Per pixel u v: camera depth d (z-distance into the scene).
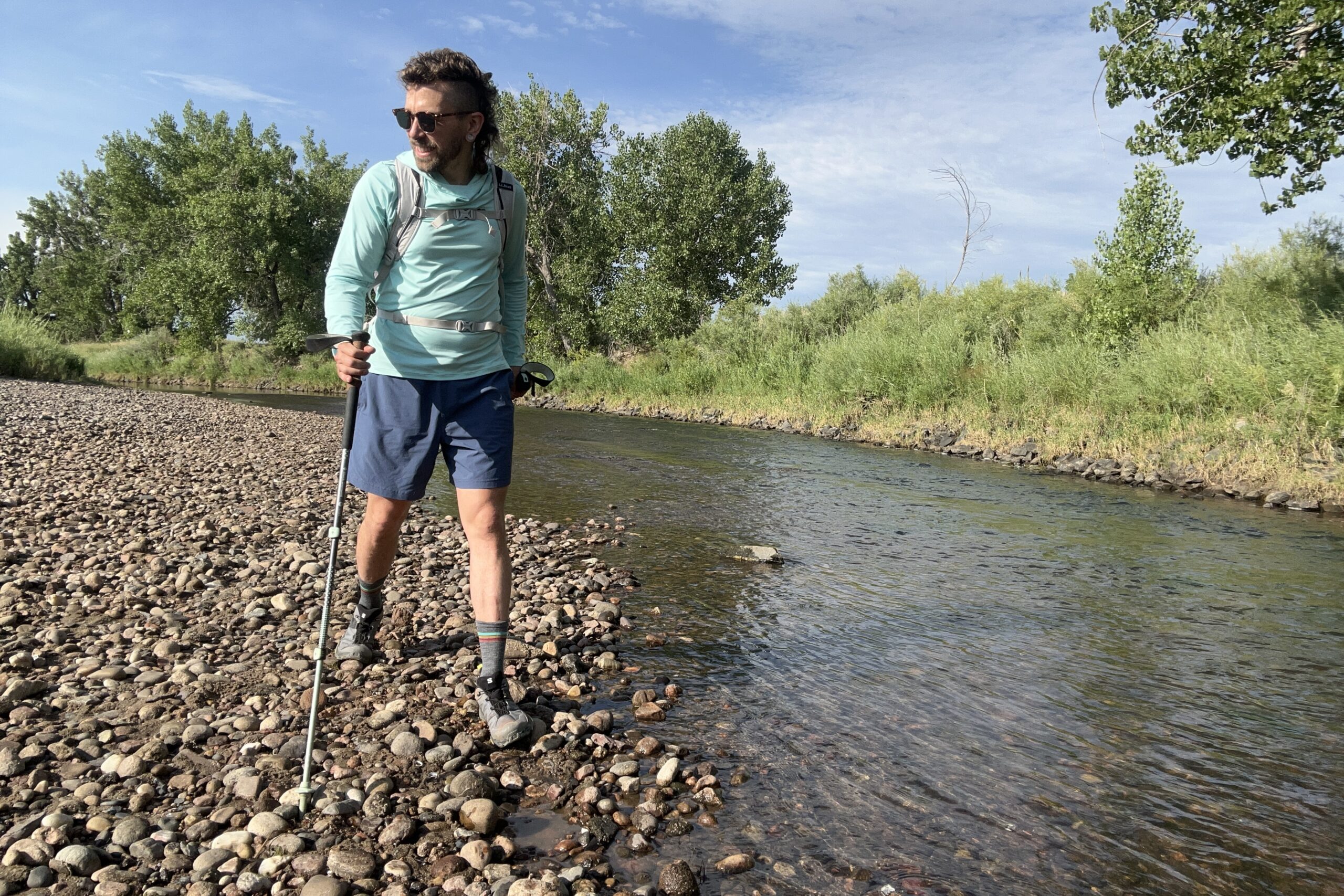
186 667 3.24
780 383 19.69
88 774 2.42
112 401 15.76
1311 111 11.45
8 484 6.76
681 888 2.01
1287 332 11.74
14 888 1.87
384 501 3.08
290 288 38.03
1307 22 11.41
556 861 2.13
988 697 3.34
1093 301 15.39
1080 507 8.26
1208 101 12.07
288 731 2.77
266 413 16.67
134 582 4.34
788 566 5.50
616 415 21.16
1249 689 3.48
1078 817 2.44
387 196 2.76
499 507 2.94
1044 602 4.77
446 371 2.88
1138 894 2.07
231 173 35.94
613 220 32.00
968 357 16.20
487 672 2.83
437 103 2.67
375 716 2.87
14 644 3.37
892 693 3.36
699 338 24.86
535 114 31.75
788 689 3.38
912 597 4.81
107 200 43.66
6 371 23.58
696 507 7.75
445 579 4.80
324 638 2.46
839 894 2.04
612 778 2.57
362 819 2.26
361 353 2.58
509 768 2.61
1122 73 12.85
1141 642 4.08
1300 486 8.95
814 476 10.15
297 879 1.99
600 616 4.21
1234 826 2.41
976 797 2.54
